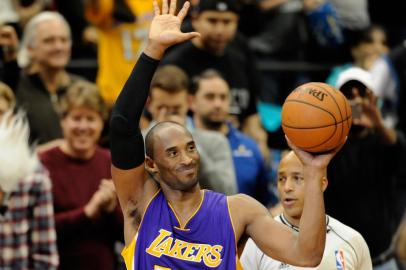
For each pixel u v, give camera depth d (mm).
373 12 27656
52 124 18859
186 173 11133
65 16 23766
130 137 11164
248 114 20766
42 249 15820
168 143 11172
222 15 19766
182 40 11125
